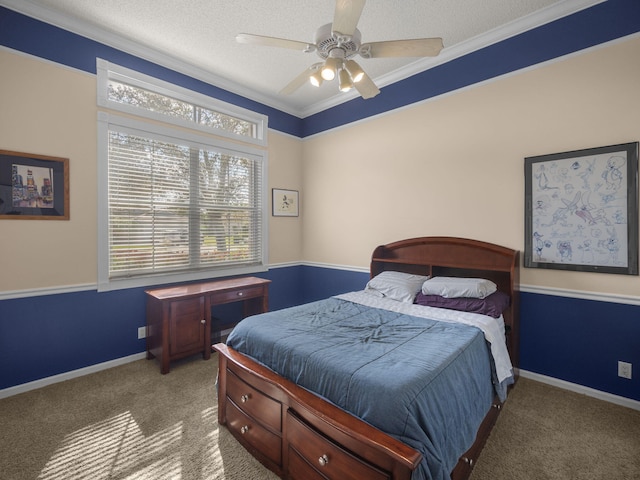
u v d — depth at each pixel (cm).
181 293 287
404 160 338
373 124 365
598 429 194
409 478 107
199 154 342
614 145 219
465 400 150
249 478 158
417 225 329
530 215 256
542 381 254
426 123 320
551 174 245
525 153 260
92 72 266
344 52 182
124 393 237
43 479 155
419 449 112
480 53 282
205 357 300
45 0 232
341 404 137
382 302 267
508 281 267
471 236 291
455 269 296
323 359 153
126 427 197
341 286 404
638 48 212
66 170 254
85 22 256
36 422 200
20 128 234
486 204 282
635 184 212
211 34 272
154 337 286
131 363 289
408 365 144
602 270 225
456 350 165
